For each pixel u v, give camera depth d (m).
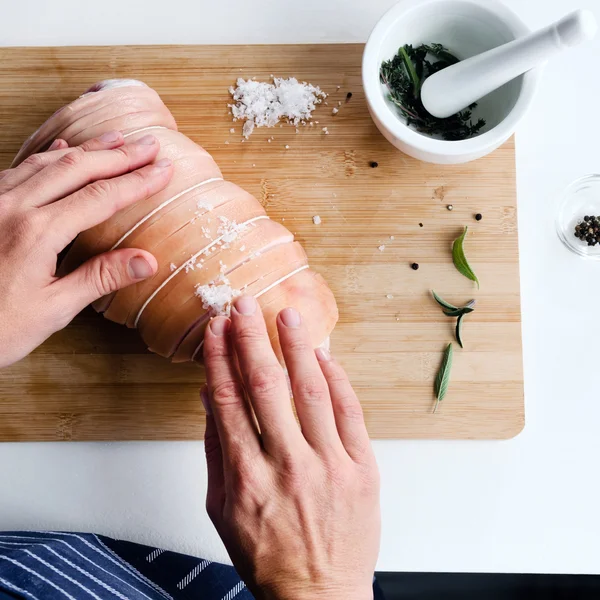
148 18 0.66
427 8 0.60
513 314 0.64
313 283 0.58
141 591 0.59
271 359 0.52
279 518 0.52
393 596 0.73
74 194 0.54
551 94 0.66
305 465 0.52
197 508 0.65
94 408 0.64
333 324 0.60
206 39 0.66
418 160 0.64
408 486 0.65
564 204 0.66
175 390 0.64
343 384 0.55
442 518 0.65
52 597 0.55
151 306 0.56
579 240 0.66
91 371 0.64
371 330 0.64
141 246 0.55
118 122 0.57
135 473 0.65
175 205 0.56
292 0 0.66
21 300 0.54
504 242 0.64
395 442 0.65
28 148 0.59
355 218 0.64
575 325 0.65
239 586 0.63
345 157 0.64
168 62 0.65
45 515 0.65
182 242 0.55
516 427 0.64
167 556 0.63
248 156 0.65
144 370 0.64
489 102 0.63
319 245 0.64
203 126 0.65
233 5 0.66
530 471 0.65
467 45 0.63
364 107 0.64
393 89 0.63
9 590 0.55
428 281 0.64
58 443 0.65
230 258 0.55
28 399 0.64
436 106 0.61
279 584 0.52
